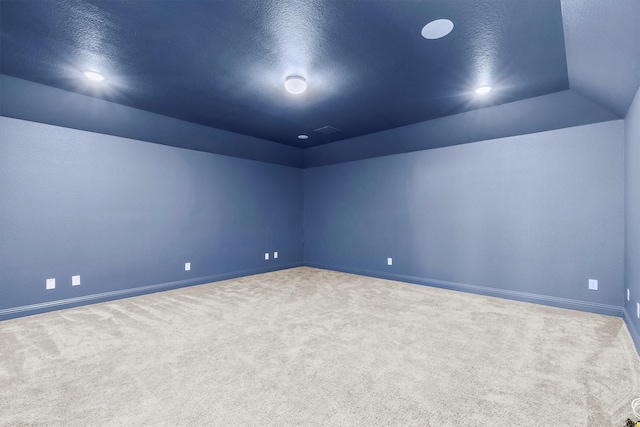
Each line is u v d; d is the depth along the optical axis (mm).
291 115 3705
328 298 3703
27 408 1588
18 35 2066
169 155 4227
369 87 2916
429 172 4406
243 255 5086
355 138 4707
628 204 2750
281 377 1886
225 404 1622
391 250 4824
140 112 3529
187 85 2863
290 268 5816
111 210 3693
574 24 1840
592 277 3143
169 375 1910
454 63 2463
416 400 1655
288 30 2031
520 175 3609
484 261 3881
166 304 3479
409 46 2221
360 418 1514
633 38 1648
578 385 1781
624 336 2494
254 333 2590
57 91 2949
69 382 1834
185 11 1830
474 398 1670
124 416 1523
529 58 2369
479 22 1936
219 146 4598
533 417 1510
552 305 3363
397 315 3051
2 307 2975
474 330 2643
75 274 3412
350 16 1881
